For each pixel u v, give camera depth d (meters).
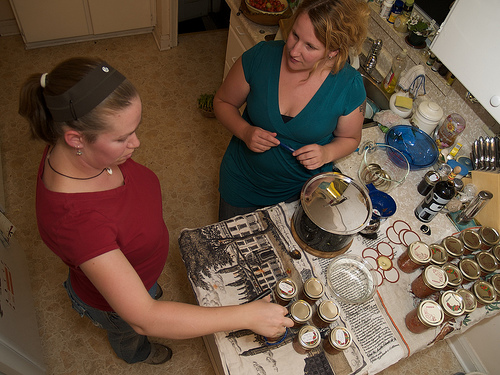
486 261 1.46
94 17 3.21
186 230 1.37
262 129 1.46
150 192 1.17
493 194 1.59
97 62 0.82
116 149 0.89
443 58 1.46
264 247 1.37
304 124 1.42
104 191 0.97
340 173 1.54
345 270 1.38
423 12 1.96
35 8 2.97
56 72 0.80
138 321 0.89
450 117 1.79
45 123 0.87
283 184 1.67
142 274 1.23
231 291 1.27
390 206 1.60
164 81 3.22
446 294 1.31
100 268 0.88
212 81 3.29
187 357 2.03
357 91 1.40
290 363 1.17
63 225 0.90
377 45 2.04
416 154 1.78
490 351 2.02
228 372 1.14
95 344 2.01
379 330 1.28
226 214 1.87
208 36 3.64
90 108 0.81
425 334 1.31
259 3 2.28
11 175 2.52
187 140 2.89
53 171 0.93
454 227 1.60
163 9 3.13
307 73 1.34
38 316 2.05
